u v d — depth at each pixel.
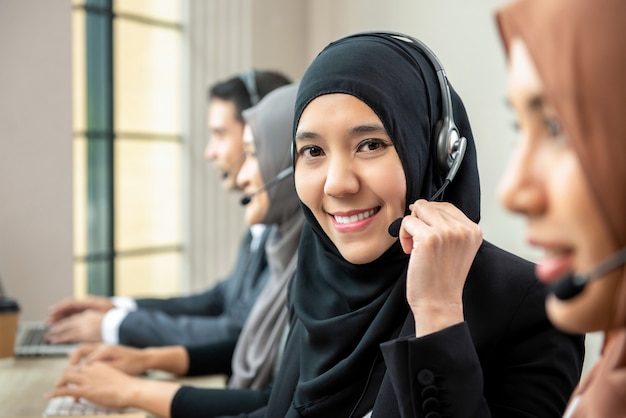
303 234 1.39
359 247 1.17
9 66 2.66
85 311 2.31
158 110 3.45
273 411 1.31
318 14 3.71
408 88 1.17
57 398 1.71
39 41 2.70
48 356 2.10
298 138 1.19
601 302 0.57
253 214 1.97
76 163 3.15
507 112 3.14
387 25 3.50
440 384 0.97
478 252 1.15
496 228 3.17
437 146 1.20
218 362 1.99
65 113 2.75
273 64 3.58
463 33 3.27
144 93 3.38
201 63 3.50
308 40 3.73
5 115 2.66
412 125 1.16
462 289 1.06
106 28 3.22
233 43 3.47
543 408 1.04
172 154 3.51
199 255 3.53
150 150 3.42
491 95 3.19
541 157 0.56
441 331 0.99
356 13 3.59
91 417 1.54
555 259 0.58
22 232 2.70
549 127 0.56
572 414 0.74
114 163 3.28
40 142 2.71
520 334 1.08
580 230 0.55
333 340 1.22
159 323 2.20
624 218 0.54
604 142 0.53
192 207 3.53
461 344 0.99
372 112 1.13
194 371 1.96
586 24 0.53
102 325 2.21
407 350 0.99
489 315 1.08
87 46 3.16
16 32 2.66
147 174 3.41
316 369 1.23
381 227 1.17
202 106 3.51
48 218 2.73
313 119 1.16
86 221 3.20
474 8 3.23
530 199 0.56
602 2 0.53
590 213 0.54
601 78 0.53
